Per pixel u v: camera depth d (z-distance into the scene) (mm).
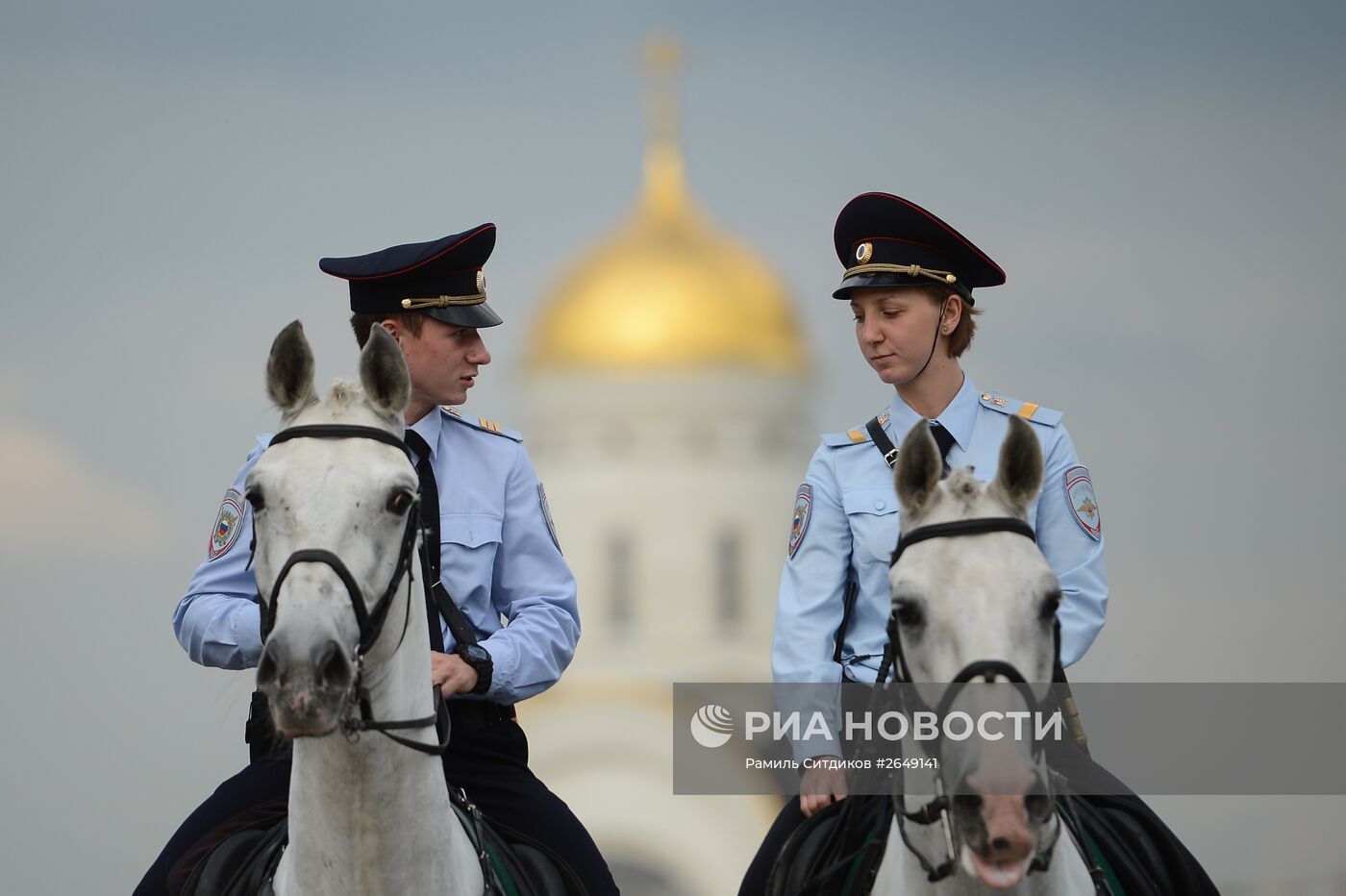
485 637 11992
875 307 11906
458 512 12047
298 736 8641
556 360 74938
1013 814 8609
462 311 12070
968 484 9422
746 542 74938
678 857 66625
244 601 11297
